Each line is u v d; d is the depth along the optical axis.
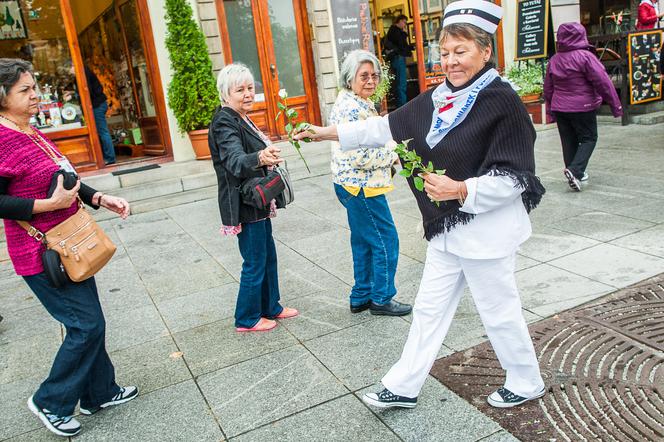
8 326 4.40
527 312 3.72
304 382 3.19
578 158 6.20
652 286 3.87
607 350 3.17
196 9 8.72
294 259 5.22
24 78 2.66
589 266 4.32
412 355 2.73
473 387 2.95
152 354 3.71
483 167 2.39
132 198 7.72
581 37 6.07
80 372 2.89
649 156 7.35
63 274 2.72
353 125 2.79
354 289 3.97
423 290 2.71
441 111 2.45
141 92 9.46
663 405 2.69
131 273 5.31
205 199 7.78
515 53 10.71
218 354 3.62
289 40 9.61
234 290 4.67
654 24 10.42
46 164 2.71
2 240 6.57
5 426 3.07
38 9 8.34
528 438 2.54
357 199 3.67
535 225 5.37
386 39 11.59
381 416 2.81
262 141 3.68
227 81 3.50
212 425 2.89
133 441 2.84
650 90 9.60
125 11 9.21
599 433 2.53
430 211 2.58
